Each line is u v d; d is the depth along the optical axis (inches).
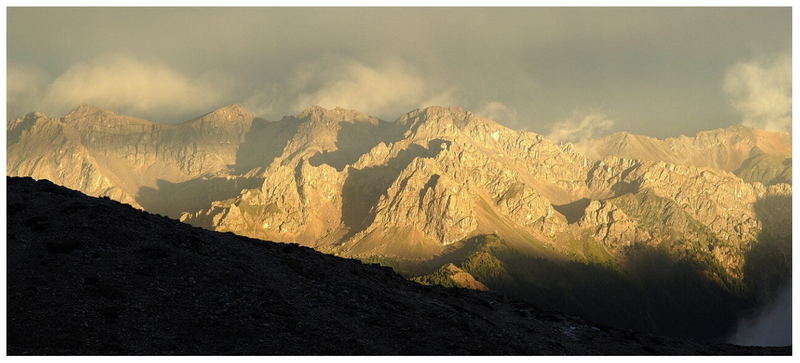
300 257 4013.3
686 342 4325.8
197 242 3646.7
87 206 3708.2
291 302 3326.8
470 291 4446.4
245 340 3014.3
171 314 3070.9
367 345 3134.8
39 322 2883.9
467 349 3265.3
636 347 3890.3
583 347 3715.6
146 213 3993.6
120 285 3152.1
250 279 3415.4
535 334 3718.0
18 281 3058.6
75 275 3149.6
